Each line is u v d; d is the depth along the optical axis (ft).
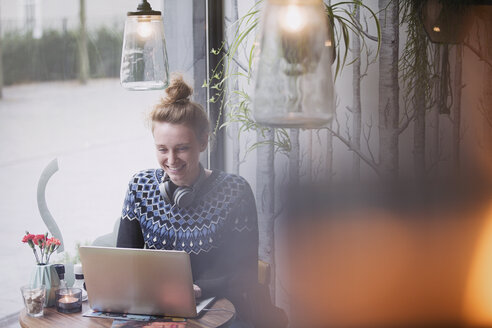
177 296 6.28
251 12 9.86
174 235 7.27
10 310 7.11
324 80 4.57
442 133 10.18
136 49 6.89
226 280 7.30
